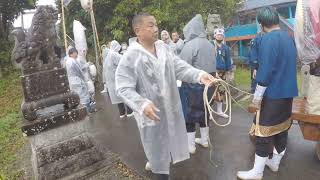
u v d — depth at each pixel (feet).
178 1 39.60
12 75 50.78
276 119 11.14
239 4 48.19
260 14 11.12
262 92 10.77
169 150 10.48
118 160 15.48
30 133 13.71
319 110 12.14
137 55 9.72
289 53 10.63
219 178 12.81
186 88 14.35
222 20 45.39
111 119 23.77
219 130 18.17
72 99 14.88
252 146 15.39
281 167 13.11
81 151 14.88
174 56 10.64
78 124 14.99
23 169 16.46
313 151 14.32
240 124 18.80
